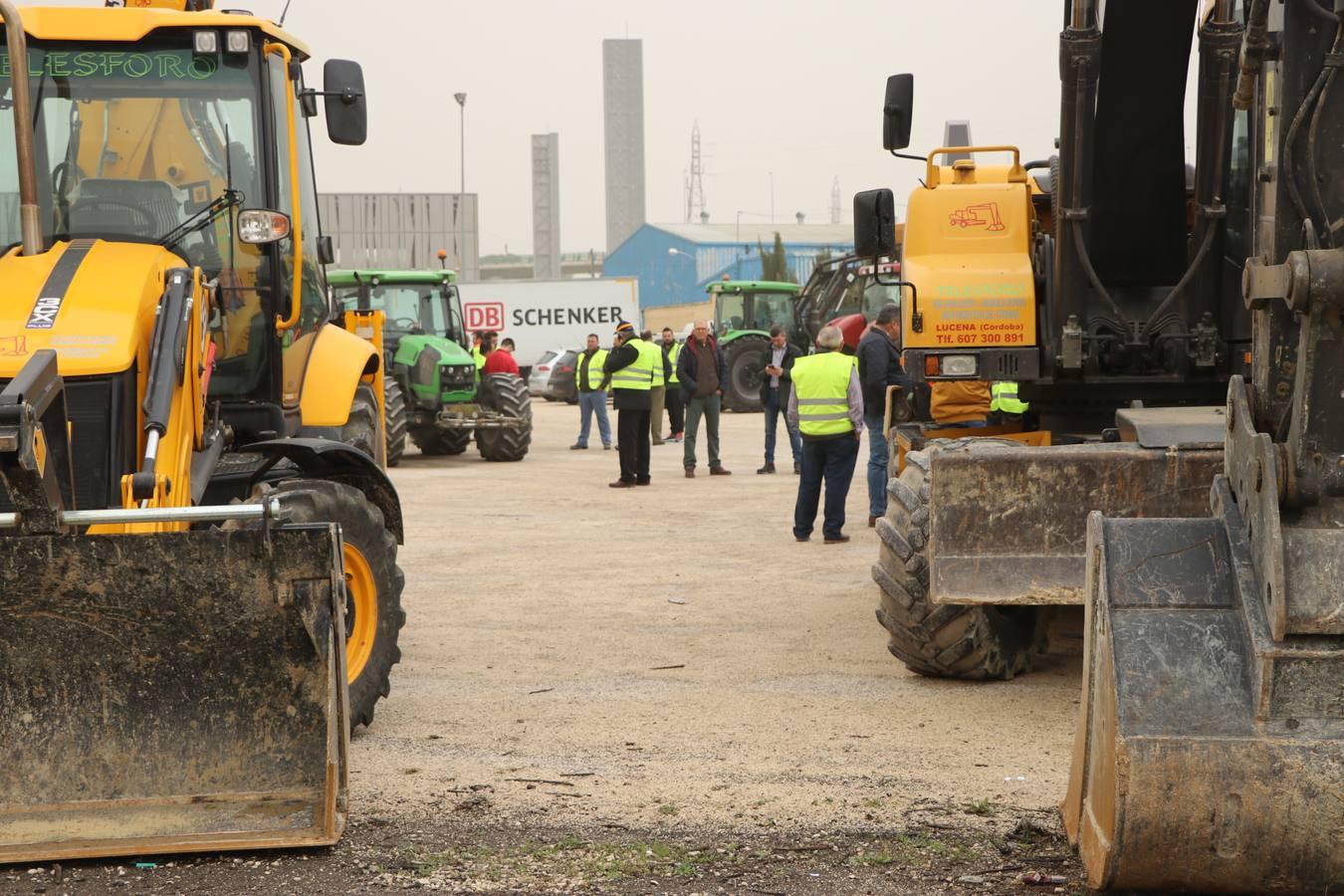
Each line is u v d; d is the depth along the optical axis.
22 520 5.21
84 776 5.43
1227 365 8.14
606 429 25.67
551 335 47.72
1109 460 6.76
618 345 19.16
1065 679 7.93
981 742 6.70
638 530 14.61
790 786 6.04
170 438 6.20
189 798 5.42
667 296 135.25
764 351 35.78
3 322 6.29
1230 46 7.70
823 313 29.89
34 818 5.30
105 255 6.86
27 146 6.89
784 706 7.42
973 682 7.88
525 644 9.07
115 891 4.92
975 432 9.02
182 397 6.32
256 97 7.74
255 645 5.43
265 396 7.95
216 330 7.71
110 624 5.37
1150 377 8.16
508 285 47.44
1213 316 8.05
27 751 5.43
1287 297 4.20
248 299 7.83
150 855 5.22
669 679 8.08
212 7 8.94
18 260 6.83
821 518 15.62
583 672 8.27
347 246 47.91
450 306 24.70
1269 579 4.14
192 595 5.32
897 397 11.02
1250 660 4.21
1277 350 4.50
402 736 6.91
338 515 6.67
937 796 5.88
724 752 6.59
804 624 9.65
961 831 5.44
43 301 6.42
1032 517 6.80
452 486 19.08
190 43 7.67
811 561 12.41
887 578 7.67
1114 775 4.25
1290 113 4.33
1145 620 4.36
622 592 10.95
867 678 8.04
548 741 6.80
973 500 6.83
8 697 5.42
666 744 6.73
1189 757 4.16
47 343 6.19
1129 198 8.02
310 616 5.30
